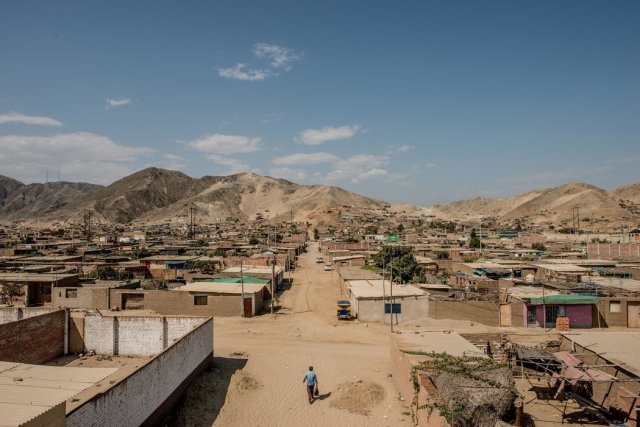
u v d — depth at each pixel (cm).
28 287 4450
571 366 2102
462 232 18850
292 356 2906
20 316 2806
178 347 2145
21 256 7775
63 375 1528
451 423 1608
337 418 2044
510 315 3775
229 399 2220
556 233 17325
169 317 2686
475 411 1697
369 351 3039
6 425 1111
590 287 4234
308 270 8062
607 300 3772
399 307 3875
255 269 5853
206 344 2567
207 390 2270
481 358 2025
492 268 5775
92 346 2750
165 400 1980
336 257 8462
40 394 1340
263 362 2778
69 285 4678
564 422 1970
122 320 2731
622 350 2284
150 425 1833
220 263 6962
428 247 10469
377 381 2423
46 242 11756
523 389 2319
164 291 4150
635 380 1917
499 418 1755
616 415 1977
